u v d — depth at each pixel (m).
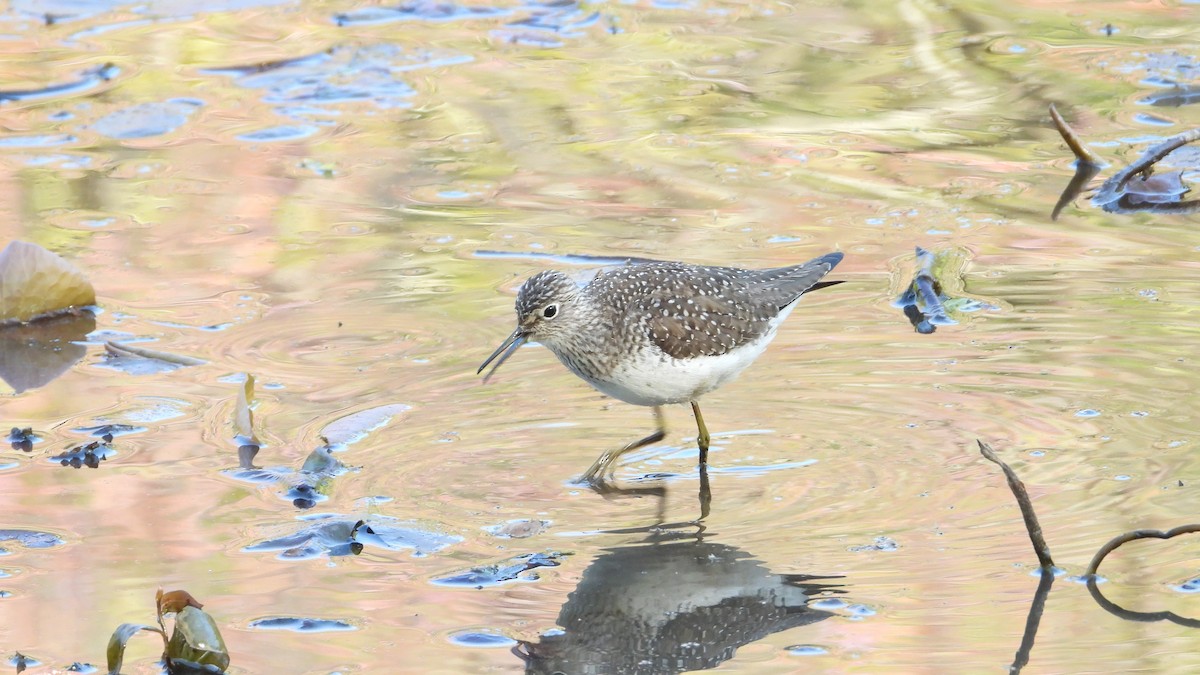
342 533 9.30
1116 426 10.43
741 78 18.62
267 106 18.05
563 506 9.73
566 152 16.67
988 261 13.53
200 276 13.90
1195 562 8.62
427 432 10.85
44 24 20.41
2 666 7.86
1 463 10.44
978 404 10.90
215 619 8.34
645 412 11.27
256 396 11.45
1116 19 19.91
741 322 10.95
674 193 15.45
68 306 13.25
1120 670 7.51
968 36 19.64
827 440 10.54
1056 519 9.17
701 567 8.84
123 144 17.03
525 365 12.12
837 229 14.38
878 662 7.70
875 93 18.03
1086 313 12.34
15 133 17.16
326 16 20.89
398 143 17.02
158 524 9.52
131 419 11.15
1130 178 15.06
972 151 16.28
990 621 8.05
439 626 8.26
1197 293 12.65
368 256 14.28
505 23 20.72
